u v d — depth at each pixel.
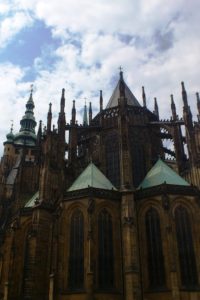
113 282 58.44
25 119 159.50
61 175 73.88
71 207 63.38
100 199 63.12
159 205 62.22
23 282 66.62
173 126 80.94
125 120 70.88
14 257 67.12
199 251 59.06
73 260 59.59
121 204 63.47
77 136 83.62
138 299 54.75
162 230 60.22
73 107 85.75
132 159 78.69
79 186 66.81
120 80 78.81
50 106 80.56
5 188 103.75
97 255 59.09
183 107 78.81
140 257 60.22
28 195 87.31
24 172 89.94
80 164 82.69
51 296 56.69
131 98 90.56
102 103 89.94
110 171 78.75
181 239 59.91
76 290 56.91
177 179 67.75
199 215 61.62
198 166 71.06
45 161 72.75
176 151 78.81
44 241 65.31
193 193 63.34
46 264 63.84
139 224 62.91
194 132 75.25
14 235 69.19
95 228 60.69
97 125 86.19
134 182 76.31
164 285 57.12
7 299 63.12
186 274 57.38
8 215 88.12
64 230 62.00
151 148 81.19
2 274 69.19
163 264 58.38
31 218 71.44
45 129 80.88
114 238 61.53
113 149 80.75
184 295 55.25
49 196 70.00
